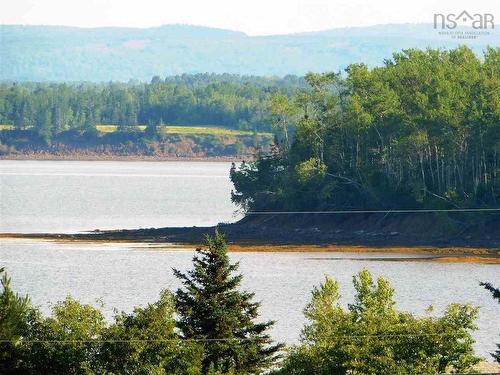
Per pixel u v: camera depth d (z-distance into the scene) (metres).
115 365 194.25
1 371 193.50
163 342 195.88
